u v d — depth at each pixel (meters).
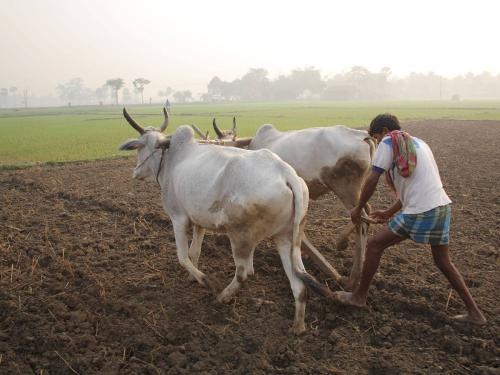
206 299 5.15
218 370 3.96
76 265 6.04
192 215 4.99
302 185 4.50
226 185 4.51
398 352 4.10
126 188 10.41
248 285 5.41
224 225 4.61
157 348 4.27
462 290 4.39
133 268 5.98
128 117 5.95
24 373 3.99
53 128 31.61
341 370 3.87
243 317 4.75
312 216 8.00
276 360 4.07
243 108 65.75
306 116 38.94
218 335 4.41
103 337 4.49
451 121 29.78
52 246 6.73
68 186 10.73
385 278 5.39
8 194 10.09
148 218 7.96
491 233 6.80
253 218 4.38
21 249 6.63
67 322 4.71
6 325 4.71
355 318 4.67
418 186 4.21
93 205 8.97
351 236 6.90
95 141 21.55
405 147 4.20
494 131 22.64
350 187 6.01
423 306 4.74
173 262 6.15
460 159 13.85
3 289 5.37
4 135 25.77
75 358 4.14
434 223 4.20
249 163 4.46
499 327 4.34
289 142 6.38
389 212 4.68
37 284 5.55
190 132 5.52
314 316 4.77
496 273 5.48
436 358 3.99
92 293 5.32
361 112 45.31
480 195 9.22
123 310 4.93
